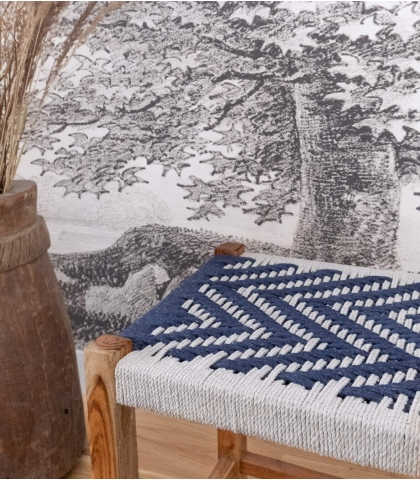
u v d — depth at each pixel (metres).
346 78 0.96
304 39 0.97
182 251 1.18
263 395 0.62
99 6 1.08
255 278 0.89
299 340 0.72
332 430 0.59
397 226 1.00
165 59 1.07
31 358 1.00
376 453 0.58
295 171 1.04
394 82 0.93
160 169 1.14
